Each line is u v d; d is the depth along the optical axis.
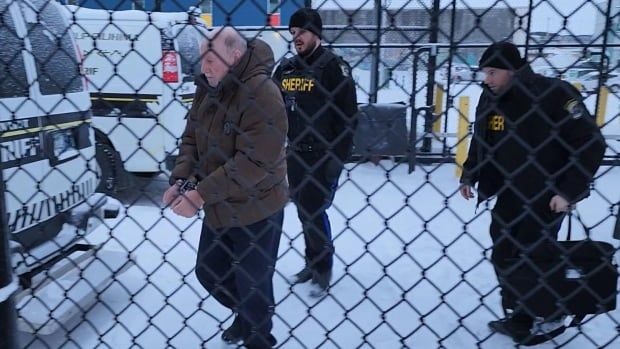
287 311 3.45
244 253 2.34
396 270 4.07
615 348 2.95
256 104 2.11
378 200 5.50
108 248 4.39
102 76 5.29
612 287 2.41
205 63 2.17
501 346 3.05
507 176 1.90
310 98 3.07
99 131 5.39
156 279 3.92
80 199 3.41
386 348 3.05
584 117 2.31
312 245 3.39
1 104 2.40
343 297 3.64
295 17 2.45
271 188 2.47
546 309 2.43
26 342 3.02
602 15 1.63
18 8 2.86
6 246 1.54
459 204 5.64
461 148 6.23
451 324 3.31
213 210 2.46
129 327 3.25
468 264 4.18
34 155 2.90
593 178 1.93
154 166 5.42
